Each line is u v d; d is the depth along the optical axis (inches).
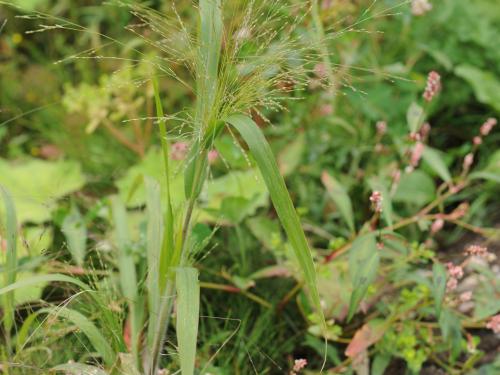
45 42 41.5
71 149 36.0
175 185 30.5
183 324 16.2
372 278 21.9
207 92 17.1
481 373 24.5
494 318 23.9
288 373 25.8
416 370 24.0
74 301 23.6
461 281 29.0
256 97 17.3
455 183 34.0
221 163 33.5
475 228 27.6
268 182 16.0
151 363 20.1
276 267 26.1
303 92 33.1
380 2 35.8
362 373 24.3
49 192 28.1
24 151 37.6
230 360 25.4
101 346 18.9
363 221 32.0
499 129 37.1
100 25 41.6
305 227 30.7
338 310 25.8
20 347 19.6
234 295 27.9
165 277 19.0
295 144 33.1
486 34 37.3
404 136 33.8
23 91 38.9
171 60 18.4
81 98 34.2
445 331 23.0
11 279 20.0
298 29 27.4
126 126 37.0
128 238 24.7
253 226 27.9
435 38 38.1
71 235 25.0
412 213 32.2
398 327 25.0
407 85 35.2
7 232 19.9
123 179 31.9
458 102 37.1
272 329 26.6
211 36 17.3
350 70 34.4
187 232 18.6
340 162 33.6
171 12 30.5
